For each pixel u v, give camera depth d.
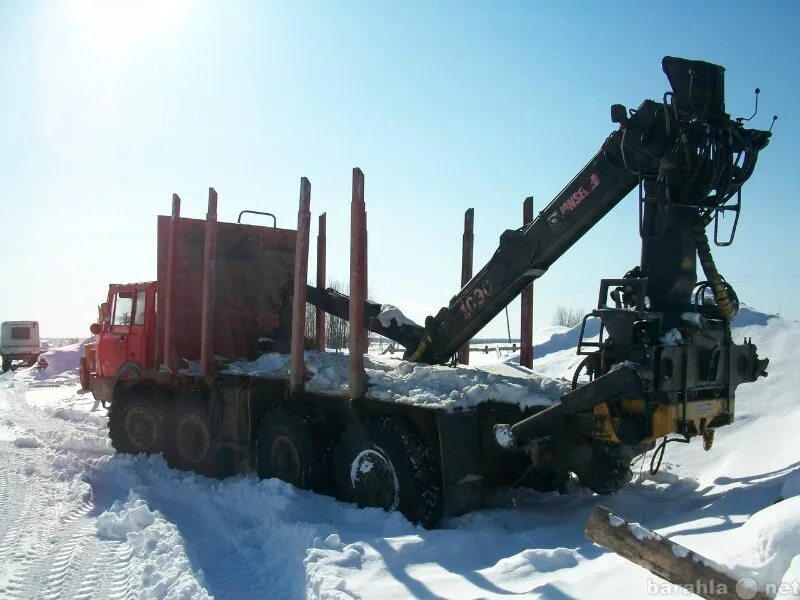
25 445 10.91
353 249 6.62
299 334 7.33
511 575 4.40
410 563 4.84
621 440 5.50
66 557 5.71
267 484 6.95
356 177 6.62
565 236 6.37
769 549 3.49
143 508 6.56
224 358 9.16
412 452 6.05
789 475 5.03
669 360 5.25
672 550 3.27
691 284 5.79
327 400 7.10
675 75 5.55
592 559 4.54
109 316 10.68
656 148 5.68
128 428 9.91
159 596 4.71
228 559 5.68
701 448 7.54
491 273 7.02
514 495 6.87
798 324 10.57
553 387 6.88
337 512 6.41
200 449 8.68
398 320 8.50
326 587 4.38
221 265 9.52
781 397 7.96
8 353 33.78
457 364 8.37
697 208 5.76
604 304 5.70
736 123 5.60
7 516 6.93
